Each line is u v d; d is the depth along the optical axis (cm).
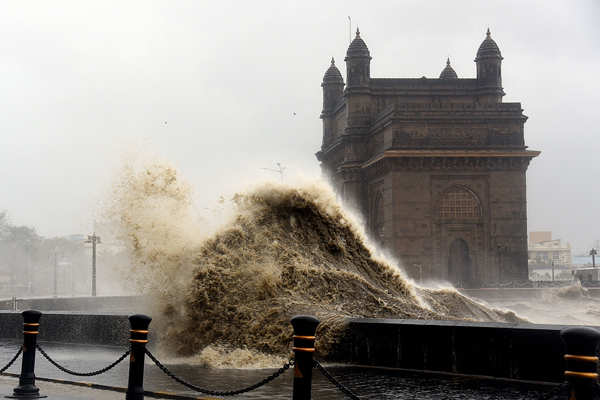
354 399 866
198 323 1762
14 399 1197
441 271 9100
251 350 1655
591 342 674
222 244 1909
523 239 9181
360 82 10550
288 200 2080
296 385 879
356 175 10400
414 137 9238
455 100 10594
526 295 7700
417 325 1525
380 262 2184
